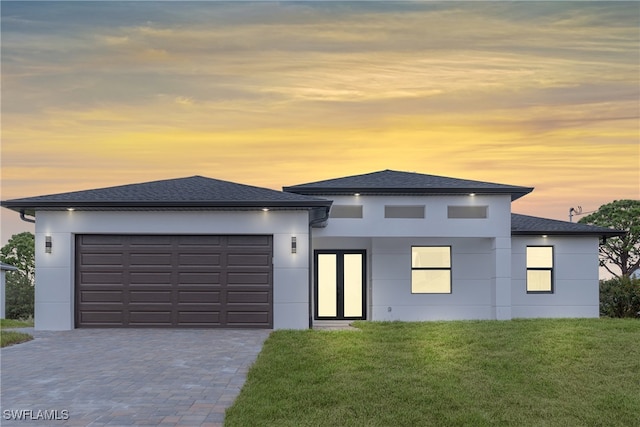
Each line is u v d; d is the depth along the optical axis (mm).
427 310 19062
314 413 7785
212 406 7824
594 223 30000
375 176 20062
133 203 15148
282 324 15383
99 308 15461
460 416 7734
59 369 10172
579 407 8305
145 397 8273
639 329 15016
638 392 9102
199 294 15461
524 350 11953
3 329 16031
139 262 15539
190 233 15477
